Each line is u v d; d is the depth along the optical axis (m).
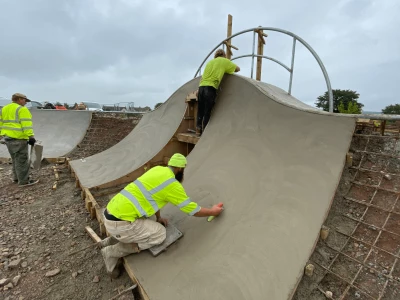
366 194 2.51
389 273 1.95
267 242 2.23
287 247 2.13
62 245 3.36
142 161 5.45
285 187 2.70
